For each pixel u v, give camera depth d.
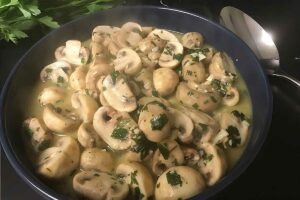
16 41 0.35
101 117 0.28
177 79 0.31
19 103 0.30
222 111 0.31
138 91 0.31
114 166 0.27
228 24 0.38
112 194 0.24
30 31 0.38
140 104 0.29
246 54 0.31
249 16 0.39
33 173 0.26
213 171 0.26
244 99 0.31
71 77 0.32
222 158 0.26
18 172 0.24
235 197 0.27
